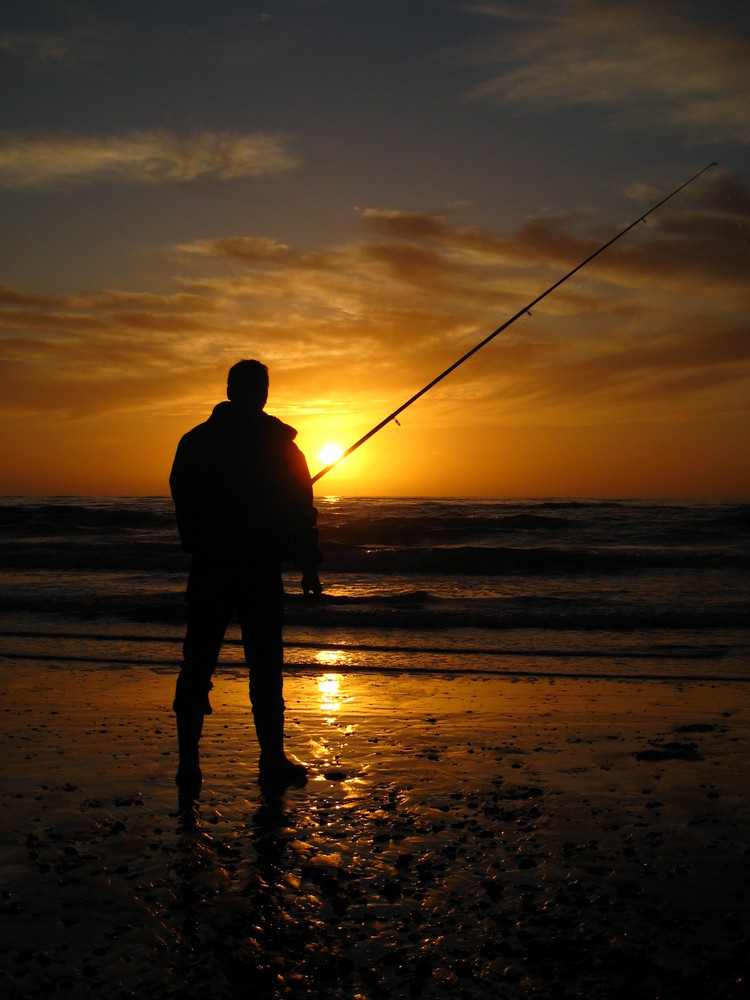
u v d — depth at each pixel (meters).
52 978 2.10
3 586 11.45
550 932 2.36
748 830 3.16
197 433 3.58
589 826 3.20
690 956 2.22
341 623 8.64
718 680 6.12
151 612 9.02
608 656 7.05
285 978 2.11
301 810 3.34
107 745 4.24
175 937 2.31
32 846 2.94
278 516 3.56
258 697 3.68
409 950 2.25
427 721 4.86
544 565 14.38
